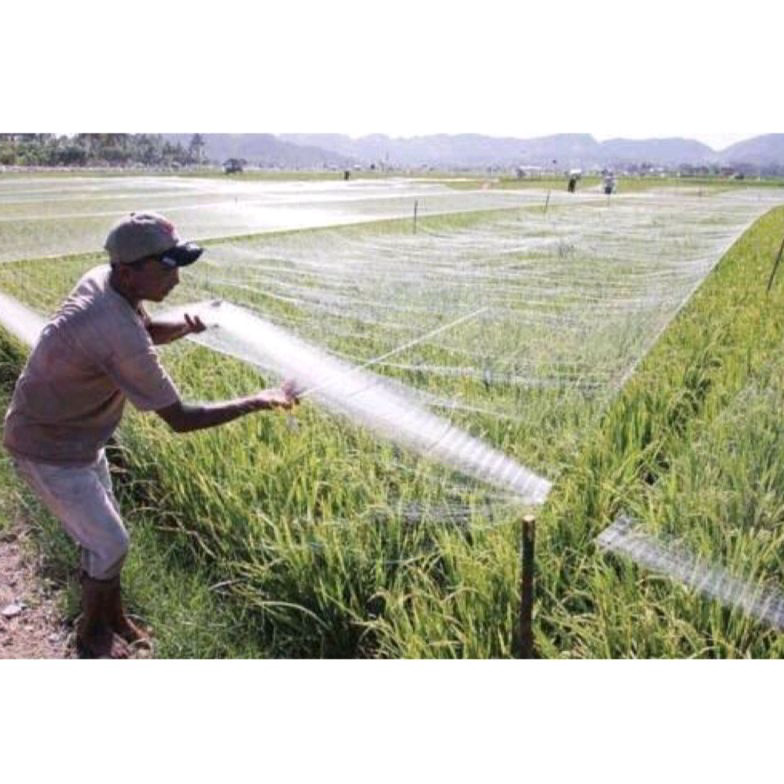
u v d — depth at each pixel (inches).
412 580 124.3
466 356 160.4
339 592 122.0
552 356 158.1
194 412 109.4
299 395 122.0
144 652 126.4
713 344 156.3
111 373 107.1
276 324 175.0
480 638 114.3
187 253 107.6
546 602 118.4
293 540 132.8
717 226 223.0
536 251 219.6
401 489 133.3
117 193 276.8
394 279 205.0
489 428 138.3
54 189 281.4
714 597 109.5
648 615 109.1
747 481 121.3
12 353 232.2
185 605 131.8
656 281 185.3
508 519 124.1
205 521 141.9
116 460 175.5
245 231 256.2
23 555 152.9
